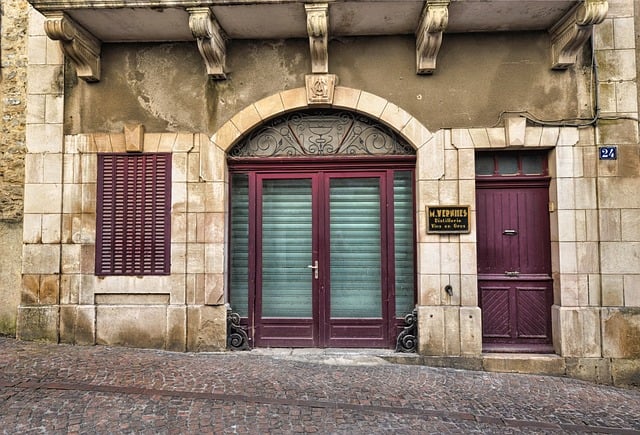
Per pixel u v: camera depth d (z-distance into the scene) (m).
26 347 5.21
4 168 5.69
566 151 5.30
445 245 5.34
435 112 5.43
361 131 5.66
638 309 5.16
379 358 5.31
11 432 3.34
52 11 4.91
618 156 5.25
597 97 5.28
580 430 3.78
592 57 5.31
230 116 5.54
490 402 4.27
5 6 5.75
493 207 5.55
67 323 5.43
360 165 5.65
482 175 5.55
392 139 5.66
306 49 5.54
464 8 4.91
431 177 5.39
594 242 5.23
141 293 5.46
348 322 5.61
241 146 5.71
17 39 5.74
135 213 5.52
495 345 5.45
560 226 5.25
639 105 5.30
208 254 5.46
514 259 5.51
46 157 5.55
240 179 5.74
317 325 5.63
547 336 5.43
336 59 5.51
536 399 4.41
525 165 5.57
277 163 5.68
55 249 5.49
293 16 5.05
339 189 5.72
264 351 5.49
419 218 5.39
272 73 5.54
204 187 5.51
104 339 5.42
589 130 5.30
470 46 5.46
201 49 5.15
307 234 5.74
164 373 4.58
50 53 5.61
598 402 4.45
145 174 5.54
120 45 5.62
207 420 3.62
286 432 3.49
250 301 5.65
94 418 3.58
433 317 5.29
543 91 5.39
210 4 4.80
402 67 5.49
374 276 5.67
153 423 3.54
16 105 5.71
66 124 5.59
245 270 5.72
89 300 5.46
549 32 5.39
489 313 5.48
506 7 4.89
